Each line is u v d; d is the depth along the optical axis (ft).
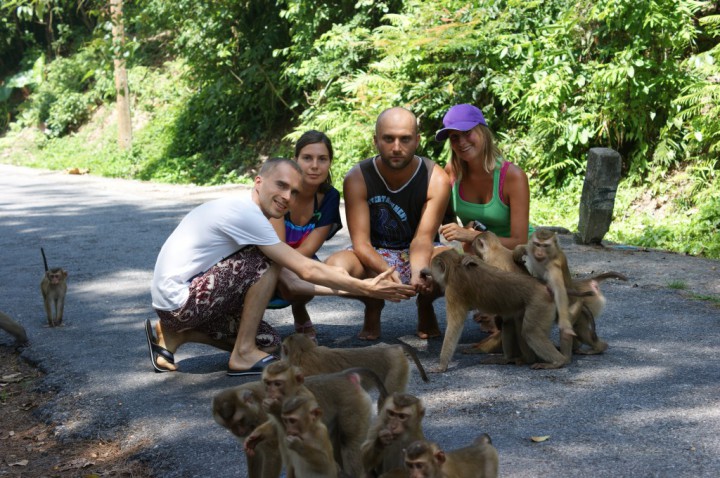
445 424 15.31
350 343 20.77
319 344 20.76
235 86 70.85
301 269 17.98
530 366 18.44
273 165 18.20
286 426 11.43
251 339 18.60
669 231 35.81
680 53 41.65
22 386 19.71
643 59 40.88
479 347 19.80
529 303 17.95
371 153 52.95
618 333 20.68
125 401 17.63
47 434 16.85
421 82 49.70
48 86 106.83
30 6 92.58
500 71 47.26
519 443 14.29
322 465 11.57
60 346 22.06
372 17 57.72
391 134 18.98
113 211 48.88
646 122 42.29
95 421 16.88
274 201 18.17
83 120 102.78
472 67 48.06
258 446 12.67
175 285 18.25
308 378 13.42
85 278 30.32
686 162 41.14
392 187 19.99
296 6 59.47
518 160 46.42
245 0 68.03
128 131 84.94
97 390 18.42
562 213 41.37
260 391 13.15
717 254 32.40
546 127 43.65
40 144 100.58
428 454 10.52
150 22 73.15
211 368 19.57
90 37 106.52
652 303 23.45
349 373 13.60
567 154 44.42
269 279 18.44
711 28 41.29
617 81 41.24
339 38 56.24
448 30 48.08
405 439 11.71
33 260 34.14
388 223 20.20
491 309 18.22
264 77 67.10
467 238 19.67
